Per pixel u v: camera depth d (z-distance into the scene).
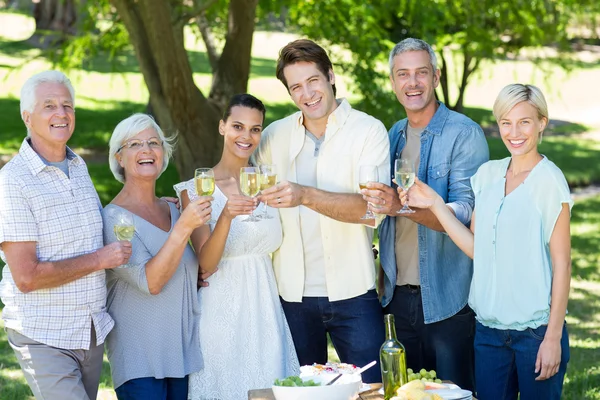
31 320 3.18
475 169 3.84
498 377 3.45
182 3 9.27
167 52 8.42
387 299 4.00
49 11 21.22
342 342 3.87
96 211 3.35
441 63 13.03
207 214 3.31
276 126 3.95
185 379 3.60
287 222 3.80
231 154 3.75
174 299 3.52
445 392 2.89
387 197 3.44
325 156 3.81
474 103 21.38
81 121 14.97
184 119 8.70
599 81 25.52
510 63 25.73
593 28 12.31
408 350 4.02
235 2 9.12
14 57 19.41
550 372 3.27
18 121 14.54
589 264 9.06
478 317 3.46
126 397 3.50
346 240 3.79
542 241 3.31
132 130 3.52
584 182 14.34
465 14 10.45
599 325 6.83
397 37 10.98
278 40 28.36
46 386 3.18
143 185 3.59
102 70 19.39
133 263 3.45
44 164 3.18
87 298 3.26
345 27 10.09
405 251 3.92
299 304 3.84
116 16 10.12
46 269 3.11
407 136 4.04
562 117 21.61
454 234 3.52
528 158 3.38
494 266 3.39
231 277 3.68
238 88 9.25
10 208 3.10
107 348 3.56
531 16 10.56
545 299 3.30
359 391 3.14
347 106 3.83
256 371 3.67
